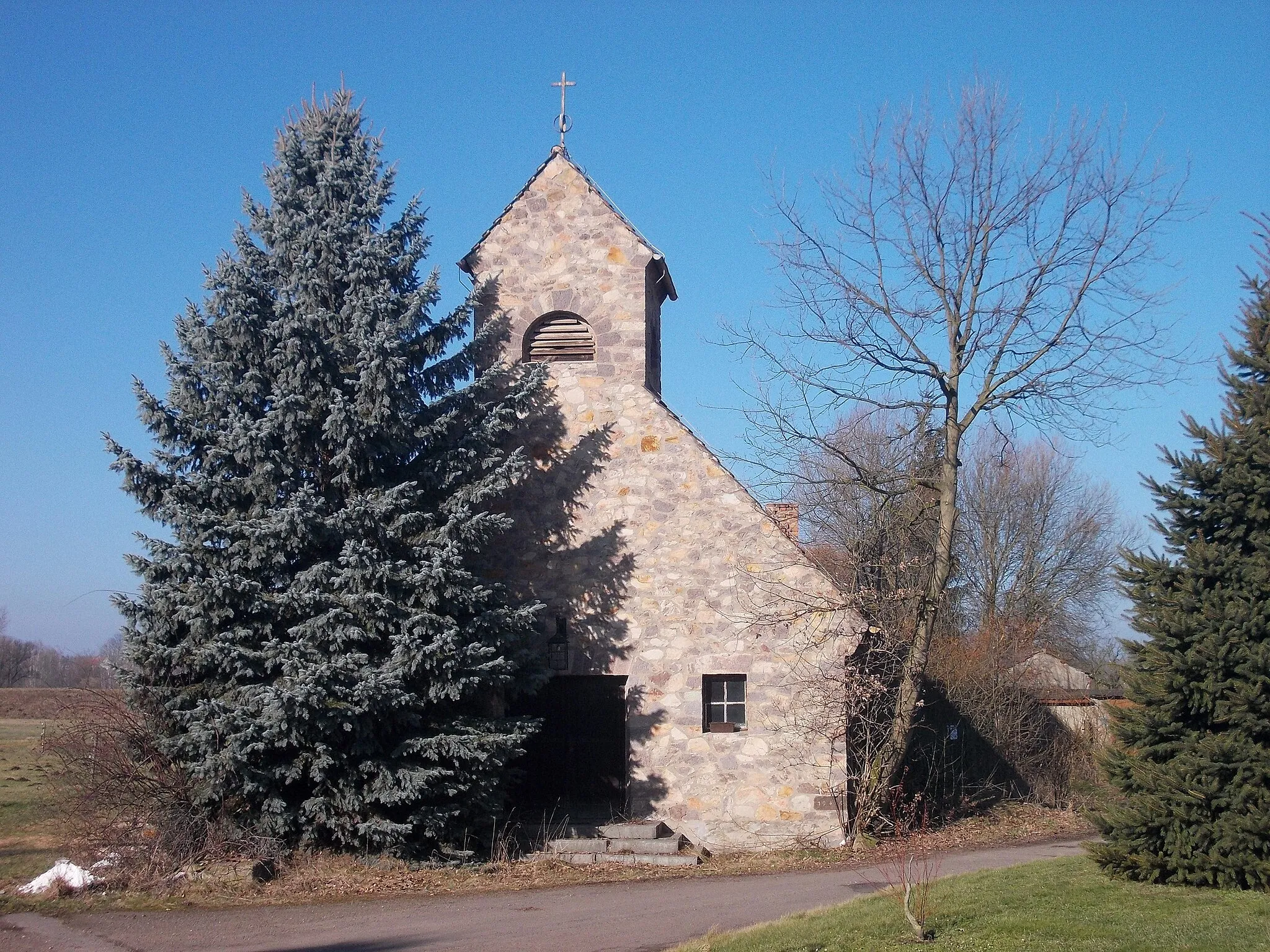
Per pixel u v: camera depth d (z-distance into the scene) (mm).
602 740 18969
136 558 15492
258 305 16641
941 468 19656
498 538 19266
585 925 12547
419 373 17812
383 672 15445
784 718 18250
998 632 30500
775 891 14625
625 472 19250
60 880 14578
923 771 23312
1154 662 12766
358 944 11766
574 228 20234
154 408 15992
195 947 11719
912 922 10234
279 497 16297
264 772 15133
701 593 18734
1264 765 11656
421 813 15891
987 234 19031
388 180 18078
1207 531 13094
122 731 15914
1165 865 12273
